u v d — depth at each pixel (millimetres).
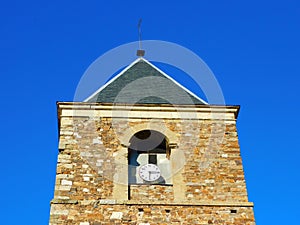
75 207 16484
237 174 17781
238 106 19844
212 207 16734
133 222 16250
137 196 17109
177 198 17031
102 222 16203
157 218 16375
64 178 17234
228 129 19172
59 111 19500
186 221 16359
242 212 16672
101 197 16859
